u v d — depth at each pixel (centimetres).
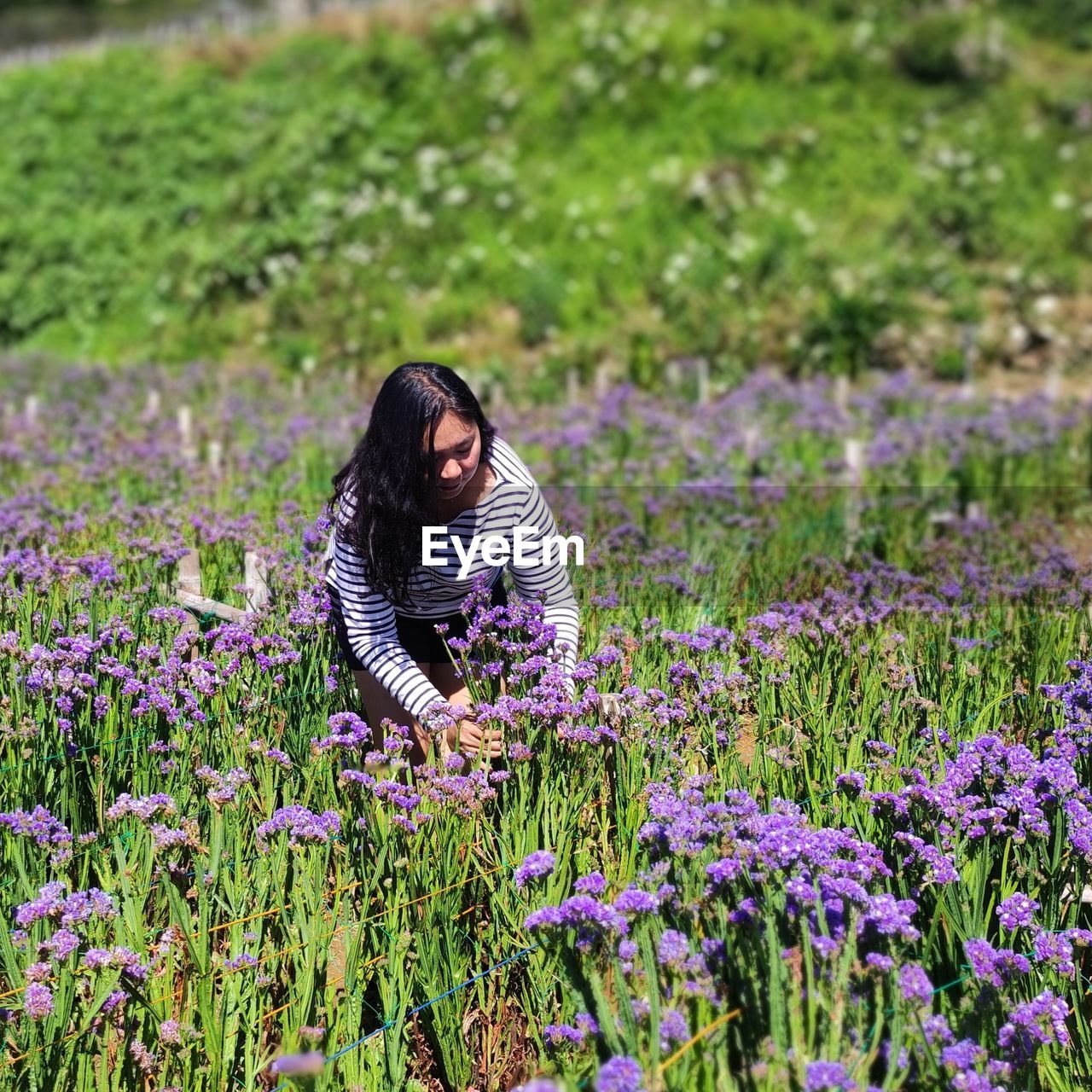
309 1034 261
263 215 2003
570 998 288
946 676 439
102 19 3334
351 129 2200
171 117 2294
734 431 1049
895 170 1984
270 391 1392
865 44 2339
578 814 338
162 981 286
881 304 1584
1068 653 486
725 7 2488
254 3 3219
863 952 274
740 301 1650
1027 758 326
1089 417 1164
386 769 338
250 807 348
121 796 312
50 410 1200
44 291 1970
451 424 349
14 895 305
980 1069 250
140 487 791
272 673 400
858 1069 236
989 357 1559
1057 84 2311
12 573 481
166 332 1838
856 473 916
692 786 331
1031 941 303
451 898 308
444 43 2438
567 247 1856
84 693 364
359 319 1709
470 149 2156
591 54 2347
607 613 491
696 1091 241
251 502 734
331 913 307
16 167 2197
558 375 1523
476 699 367
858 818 334
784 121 2138
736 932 268
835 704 404
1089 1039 282
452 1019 297
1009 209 1886
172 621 425
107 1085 259
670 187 1939
